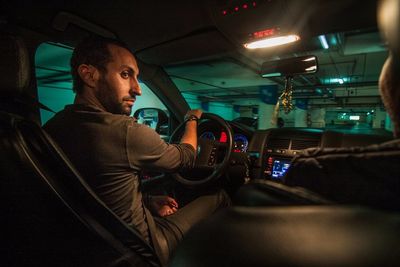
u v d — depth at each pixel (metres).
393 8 0.36
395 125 0.42
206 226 0.35
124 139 0.93
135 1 1.35
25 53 0.86
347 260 0.26
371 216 0.29
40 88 6.07
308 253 0.27
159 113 2.51
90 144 0.90
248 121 2.75
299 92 8.48
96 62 1.03
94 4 1.37
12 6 1.31
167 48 1.89
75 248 0.77
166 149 1.08
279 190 0.38
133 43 1.83
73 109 0.97
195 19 1.50
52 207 0.73
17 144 0.69
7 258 0.74
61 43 1.71
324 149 0.47
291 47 1.83
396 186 0.37
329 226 0.28
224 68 5.27
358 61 4.36
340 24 1.33
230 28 1.44
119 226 0.82
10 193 0.71
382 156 0.38
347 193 0.41
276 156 1.57
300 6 1.18
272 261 0.28
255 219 0.32
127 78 1.09
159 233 1.11
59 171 0.72
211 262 0.31
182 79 7.11
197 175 1.73
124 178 0.96
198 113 1.47
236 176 1.62
